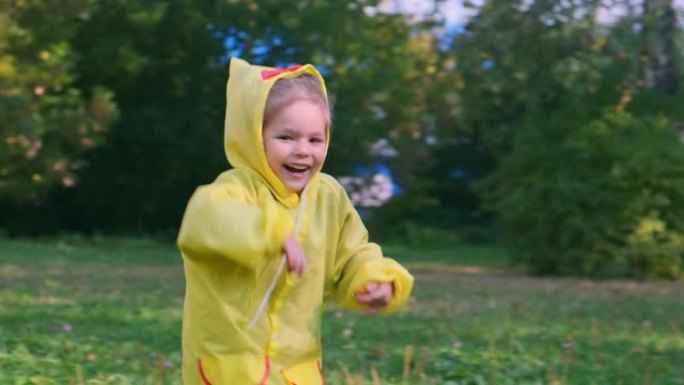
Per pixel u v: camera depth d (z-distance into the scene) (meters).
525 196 16.64
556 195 16.25
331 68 21.97
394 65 22.27
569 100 16.58
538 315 10.30
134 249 20.88
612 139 16.00
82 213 25.92
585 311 10.88
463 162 30.14
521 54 16.39
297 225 3.44
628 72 16.27
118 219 25.98
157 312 9.62
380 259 3.59
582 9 16.12
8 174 19.08
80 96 21.20
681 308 11.52
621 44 16.16
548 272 16.97
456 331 8.64
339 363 6.60
